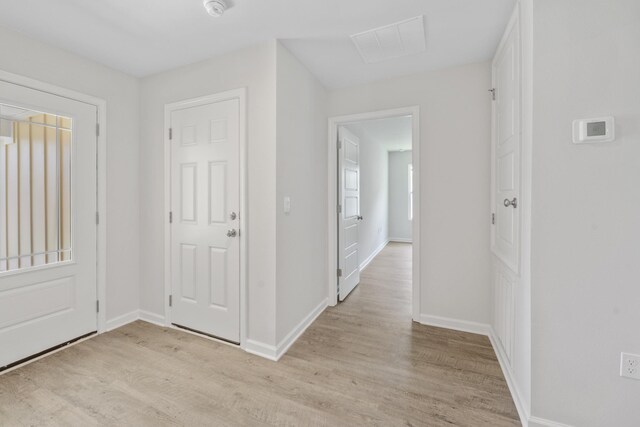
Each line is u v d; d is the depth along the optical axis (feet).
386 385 5.73
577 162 4.22
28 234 6.69
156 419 4.86
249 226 7.06
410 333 7.95
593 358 4.20
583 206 4.20
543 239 4.43
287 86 7.21
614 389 4.12
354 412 5.01
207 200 7.63
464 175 7.98
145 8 5.63
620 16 3.98
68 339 7.31
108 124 8.06
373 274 14.40
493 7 5.63
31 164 6.72
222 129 7.37
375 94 9.02
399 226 25.13
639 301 3.98
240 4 5.50
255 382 5.84
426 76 8.36
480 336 7.76
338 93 9.55
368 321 8.78
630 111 3.96
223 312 7.51
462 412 5.00
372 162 18.10
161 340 7.57
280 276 6.97
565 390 4.36
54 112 6.95
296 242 7.78
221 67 7.38
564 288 4.33
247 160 7.05
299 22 6.09
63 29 6.31
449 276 8.21
